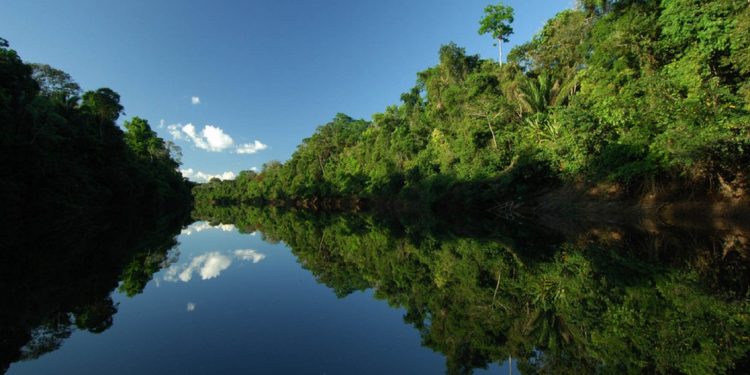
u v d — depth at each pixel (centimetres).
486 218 2322
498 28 3356
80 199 2898
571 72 2456
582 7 2402
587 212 1794
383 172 4159
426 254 1180
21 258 1016
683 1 1480
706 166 1364
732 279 699
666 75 1522
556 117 1983
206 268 1024
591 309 588
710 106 1317
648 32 1675
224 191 10206
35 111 2456
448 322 575
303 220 3033
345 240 1661
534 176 2292
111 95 4656
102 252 1209
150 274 918
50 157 2600
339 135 6562
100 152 3572
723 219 1300
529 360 443
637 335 483
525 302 646
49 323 550
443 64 3900
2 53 2511
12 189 2105
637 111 1575
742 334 466
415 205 3428
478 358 452
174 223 2780
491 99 2755
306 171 6700
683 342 455
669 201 1495
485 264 968
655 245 1073
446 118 3716
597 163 1784
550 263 914
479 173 2606
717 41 1370
